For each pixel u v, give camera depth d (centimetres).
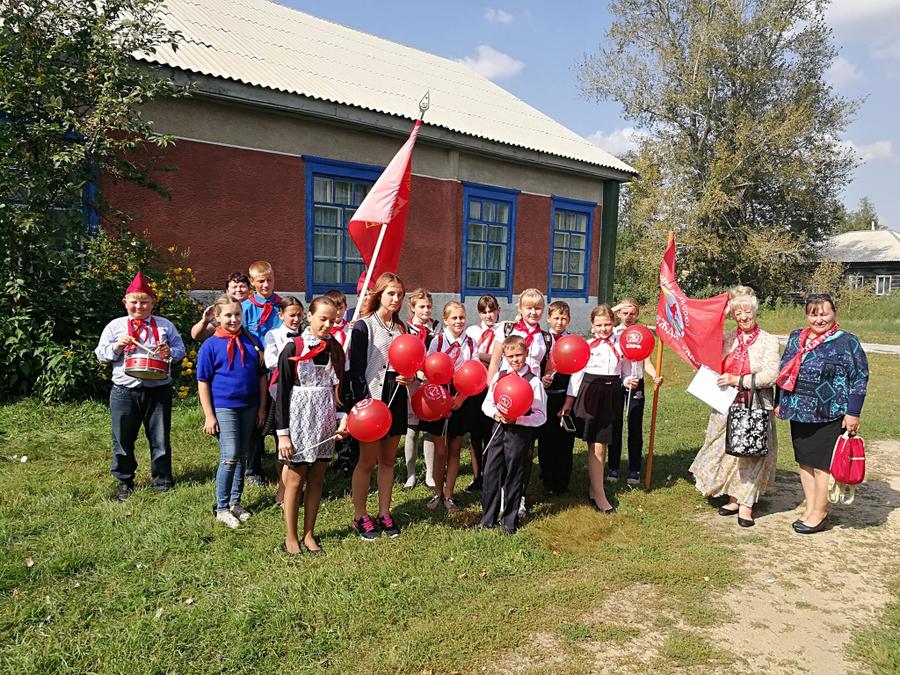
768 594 398
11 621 330
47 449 588
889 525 515
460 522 487
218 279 987
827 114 2945
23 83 655
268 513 480
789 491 596
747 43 2958
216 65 977
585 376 527
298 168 1070
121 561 396
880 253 3856
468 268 1392
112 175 781
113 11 733
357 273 1188
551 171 1547
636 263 3038
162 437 509
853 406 465
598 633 345
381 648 323
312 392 407
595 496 531
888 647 337
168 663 303
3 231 674
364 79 1295
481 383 462
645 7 3066
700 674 315
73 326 745
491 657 321
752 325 502
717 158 2922
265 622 338
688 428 823
